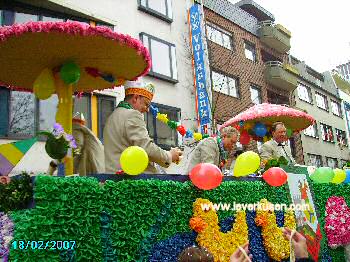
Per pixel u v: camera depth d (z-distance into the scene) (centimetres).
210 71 1964
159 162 378
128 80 408
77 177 272
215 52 2123
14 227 241
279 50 2852
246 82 2347
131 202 302
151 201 319
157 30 1680
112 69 381
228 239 390
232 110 2131
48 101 1126
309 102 3192
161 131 1575
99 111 1280
